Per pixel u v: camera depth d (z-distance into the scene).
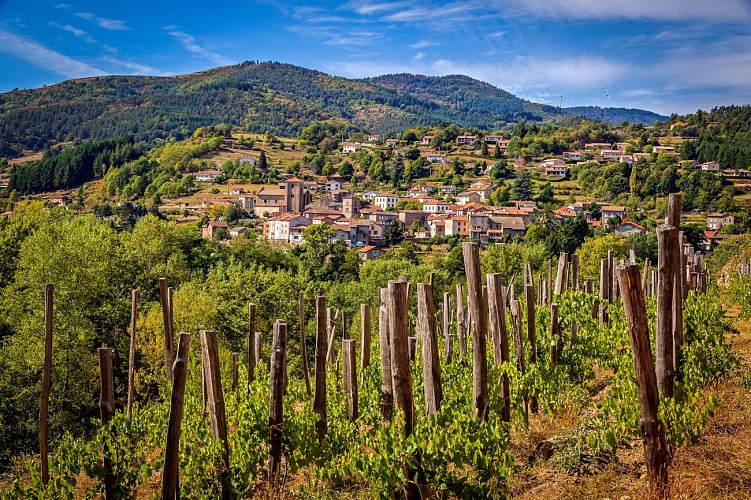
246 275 35.34
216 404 7.62
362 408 10.23
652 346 9.53
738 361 10.19
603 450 7.28
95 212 108.62
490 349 11.29
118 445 8.25
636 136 187.50
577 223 67.94
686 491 6.04
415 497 6.77
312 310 37.41
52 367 21.58
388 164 164.38
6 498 9.47
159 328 25.61
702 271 21.75
